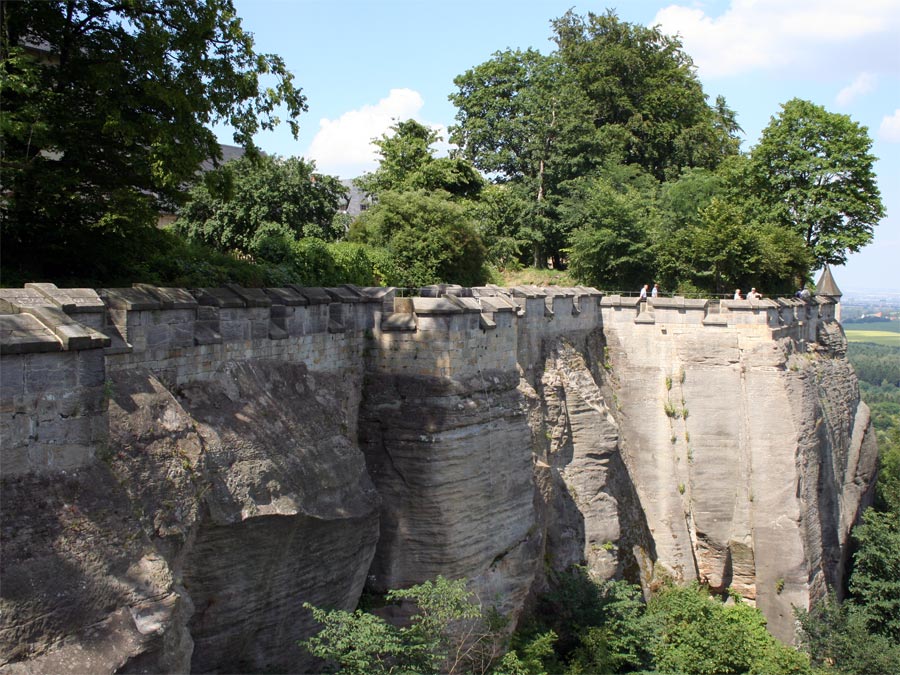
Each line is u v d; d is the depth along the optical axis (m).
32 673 9.82
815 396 38.28
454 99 60.72
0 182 17.88
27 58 16.83
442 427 21.05
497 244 52.50
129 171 19.61
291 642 17.55
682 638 31.23
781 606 35.78
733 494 37.38
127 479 13.09
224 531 14.94
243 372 17.42
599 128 59.75
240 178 36.72
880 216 49.88
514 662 21.06
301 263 29.55
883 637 34.84
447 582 18.95
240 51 20.56
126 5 18.77
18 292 11.84
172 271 22.33
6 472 10.36
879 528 40.31
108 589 10.91
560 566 30.77
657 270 48.44
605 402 37.91
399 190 47.88
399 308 22.05
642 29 64.38
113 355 14.02
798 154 49.81
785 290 48.06
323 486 17.81
